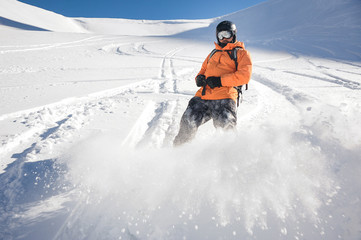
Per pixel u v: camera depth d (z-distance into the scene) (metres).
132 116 4.58
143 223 1.65
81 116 4.48
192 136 2.60
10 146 3.25
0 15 59.44
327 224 1.51
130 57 16.31
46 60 13.03
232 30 2.58
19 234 1.73
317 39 33.19
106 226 1.68
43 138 3.58
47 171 2.56
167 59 16.22
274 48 26.72
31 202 2.09
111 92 7.00
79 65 11.93
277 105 5.75
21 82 7.71
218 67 2.63
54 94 6.23
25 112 4.73
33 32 28.11
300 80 9.59
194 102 2.67
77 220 1.79
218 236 1.51
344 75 11.15
